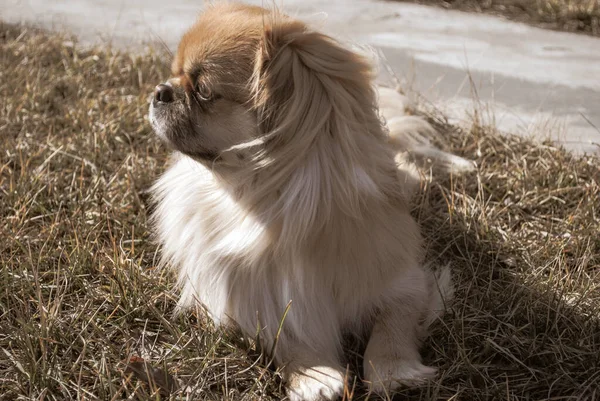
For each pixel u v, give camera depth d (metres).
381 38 1.83
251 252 0.94
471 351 0.95
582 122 1.41
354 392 0.92
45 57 1.59
